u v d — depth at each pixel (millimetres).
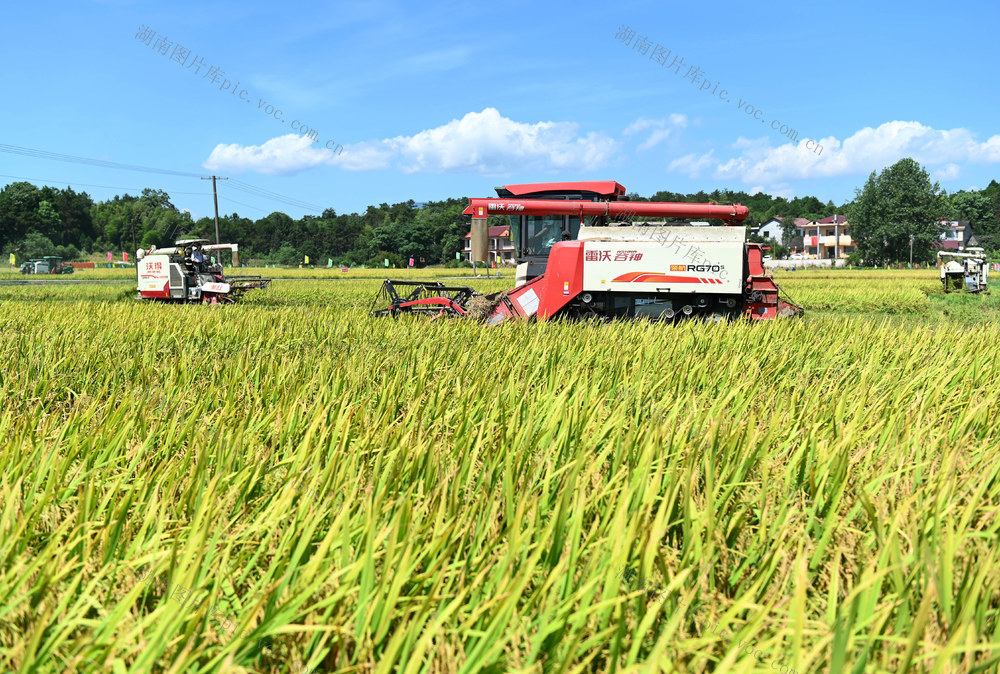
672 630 1853
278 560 2447
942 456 3693
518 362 6418
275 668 2117
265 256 126500
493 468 3264
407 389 5336
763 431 3967
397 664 2000
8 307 13039
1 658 2045
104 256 137500
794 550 2641
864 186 101250
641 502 2869
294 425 4117
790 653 2064
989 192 176125
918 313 22688
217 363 6395
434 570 2291
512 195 13539
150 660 1886
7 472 3227
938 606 2270
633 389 5297
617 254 11938
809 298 26625
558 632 2062
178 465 3342
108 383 5746
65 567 2260
